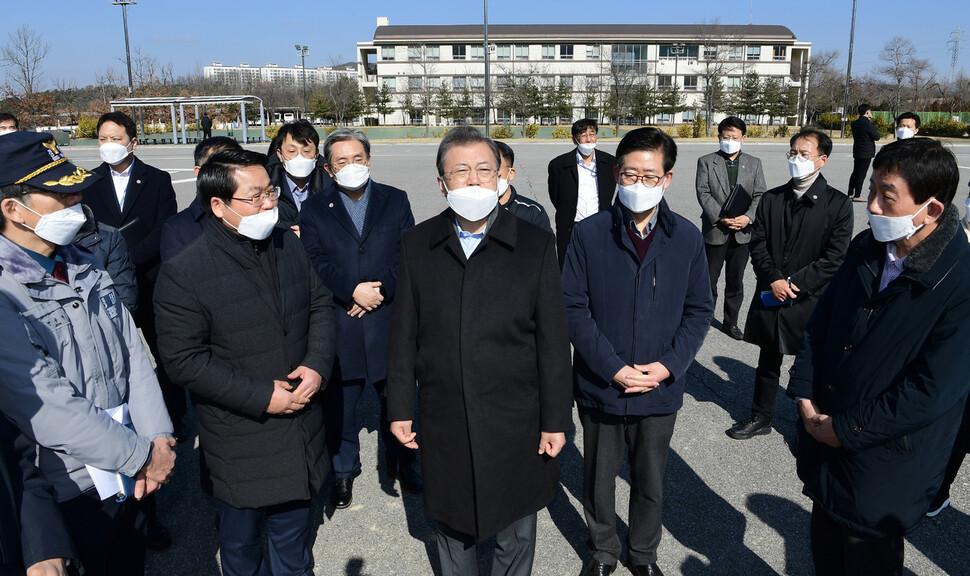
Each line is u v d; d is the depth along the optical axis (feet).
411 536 10.44
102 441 6.27
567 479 12.14
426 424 7.79
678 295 8.60
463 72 214.69
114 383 7.09
